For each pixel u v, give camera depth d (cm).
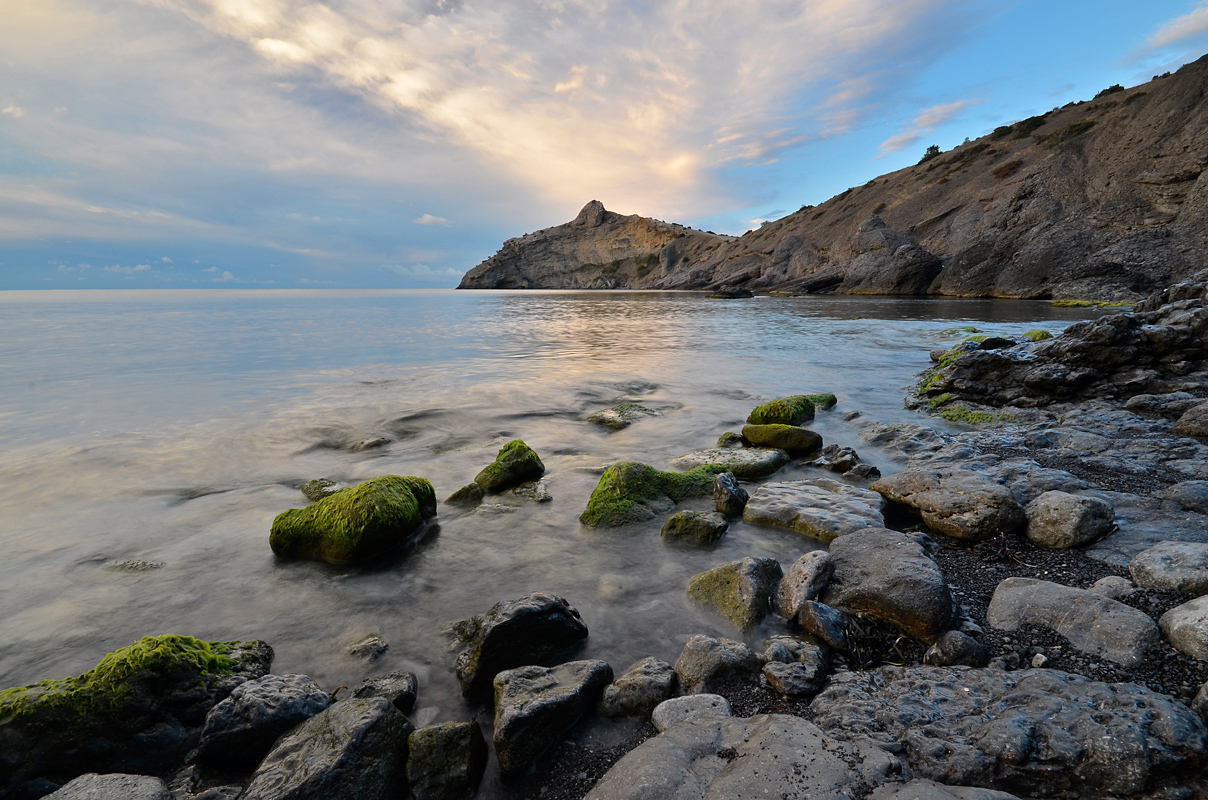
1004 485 669
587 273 15075
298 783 291
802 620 444
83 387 1536
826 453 880
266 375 1731
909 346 2225
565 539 643
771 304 5056
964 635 392
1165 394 983
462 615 500
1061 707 300
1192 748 262
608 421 1157
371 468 912
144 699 357
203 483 848
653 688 367
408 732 339
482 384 1580
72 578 571
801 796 252
